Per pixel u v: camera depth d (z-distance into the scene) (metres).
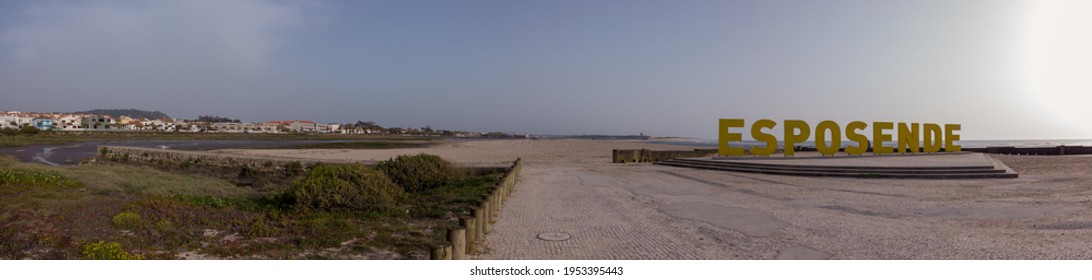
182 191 18.84
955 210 13.61
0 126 140.12
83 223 10.39
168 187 19.98
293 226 11.44
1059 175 23.17
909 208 14.11
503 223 12.05
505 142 105.25
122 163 42.53
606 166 33.06
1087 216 12.27
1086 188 17.98
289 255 9.02
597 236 10.60
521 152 59.06
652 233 10.88
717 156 37.03
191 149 61.38
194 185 22.09
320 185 14.35
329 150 60.00
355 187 14.63
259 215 12.73
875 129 37.16
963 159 31.22
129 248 8.97
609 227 11.56
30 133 101.00
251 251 9.18
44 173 18.89
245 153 49.44
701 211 13.84
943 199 15.91
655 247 9.62
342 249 9.52
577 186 20.38
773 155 39.41
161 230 10.37
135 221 10.70
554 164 35.66
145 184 20.17
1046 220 11.82
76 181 17.81
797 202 15.61
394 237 10.54
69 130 140.75
